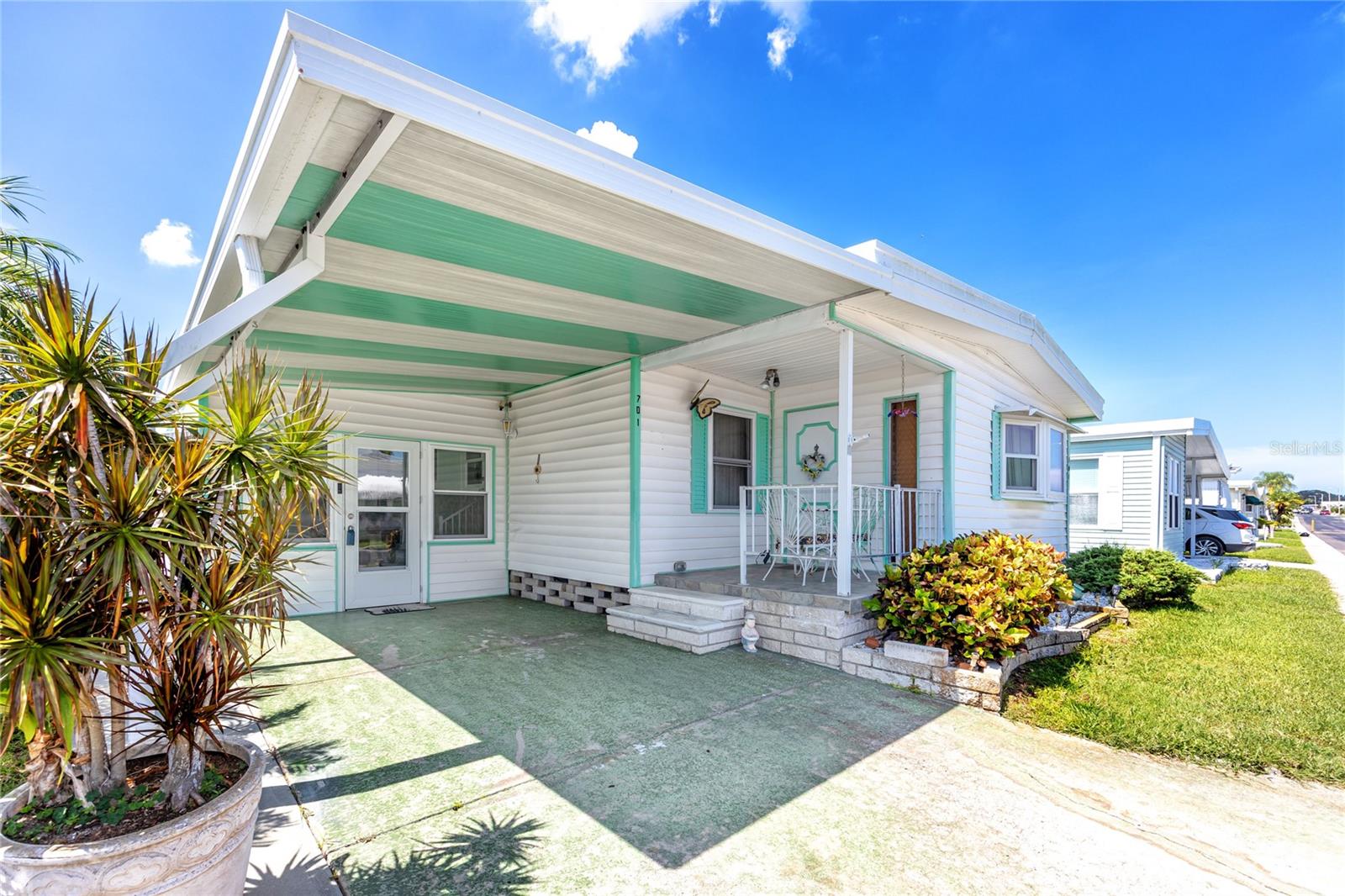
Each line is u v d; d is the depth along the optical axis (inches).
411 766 123.1
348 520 285.0
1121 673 185.8
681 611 233.0
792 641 205.6
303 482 90.1
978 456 284.4
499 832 99.0
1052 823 103.6
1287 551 771.4
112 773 79.2
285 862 90.4
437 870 88.8
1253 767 126.6
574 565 290.7
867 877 88.0
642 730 142.2
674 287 172.1
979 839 98.4
